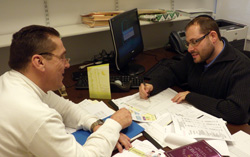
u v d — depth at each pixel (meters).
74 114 1.12
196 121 1.10
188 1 2.41
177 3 2.35
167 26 2.35
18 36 0.81
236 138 1.00
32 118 0.73
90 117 1.10
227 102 1.15
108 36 2.08
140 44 1.90
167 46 2.33
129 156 0.91
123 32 1.60
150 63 1.93
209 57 1.31
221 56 1.27
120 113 1.06
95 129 1.03
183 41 2.09
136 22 1.82
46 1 1.74
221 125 1.07
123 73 1.72
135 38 1.80
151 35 2.30
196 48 1.27
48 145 0.75
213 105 1.17
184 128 1.04
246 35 2.11
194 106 1.24
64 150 0.78
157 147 0.95
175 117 1.13
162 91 1.44
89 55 2.05
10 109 0.74
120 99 1.35
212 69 1.32
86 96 1.43
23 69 0.83
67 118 1.12
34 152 0.76
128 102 1.31
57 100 1.15
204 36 1.24
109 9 2.02
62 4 1.81
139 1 2.14
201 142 0.93
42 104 0.80
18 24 1.70
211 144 0.95
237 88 1.17
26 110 0.73
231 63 1.25
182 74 1.56
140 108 1.24
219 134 1.00
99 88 1.37
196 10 2.27
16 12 1.67
